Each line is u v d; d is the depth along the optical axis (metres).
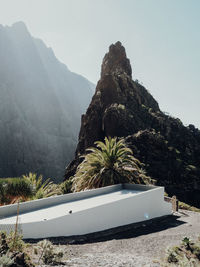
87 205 11.80
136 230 11.09
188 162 52.59
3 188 13.11
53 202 12.60
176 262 6.07
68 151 162.62
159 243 8.08
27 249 5.75
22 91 168.88
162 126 60.94
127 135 54.47
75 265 5.08
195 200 45.62
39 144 150.50
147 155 48.22
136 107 66.44
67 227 9.26
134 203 12.59
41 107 172.38
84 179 20.31
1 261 3.98
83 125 67.44
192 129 72.38
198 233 9.34
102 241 9.00
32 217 9.53
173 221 12.93
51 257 5.16
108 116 56.81
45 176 141.50
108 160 20.19
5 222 8.54
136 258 6.18
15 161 135.50
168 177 46.12
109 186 16.95
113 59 82.81
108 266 5.22
